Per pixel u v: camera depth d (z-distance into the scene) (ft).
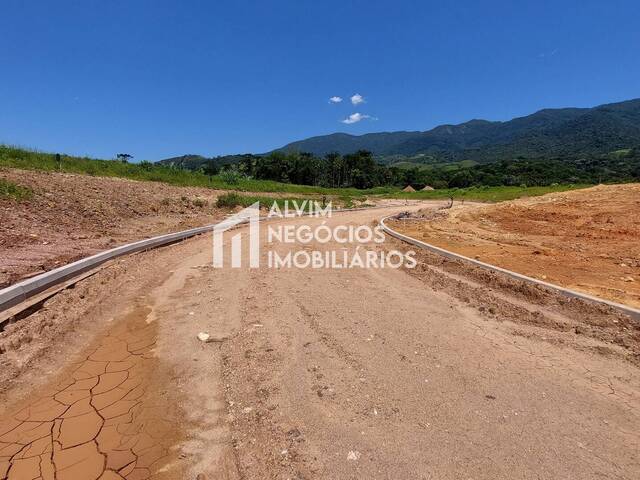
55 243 25.66
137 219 38.70
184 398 11.39
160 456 9.18
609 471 8.73
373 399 11.26
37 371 12.72
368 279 23.32
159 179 69.56
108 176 58.34
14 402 11.17
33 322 15.11
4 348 13.23
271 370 12.80
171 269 24.95
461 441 9.58
